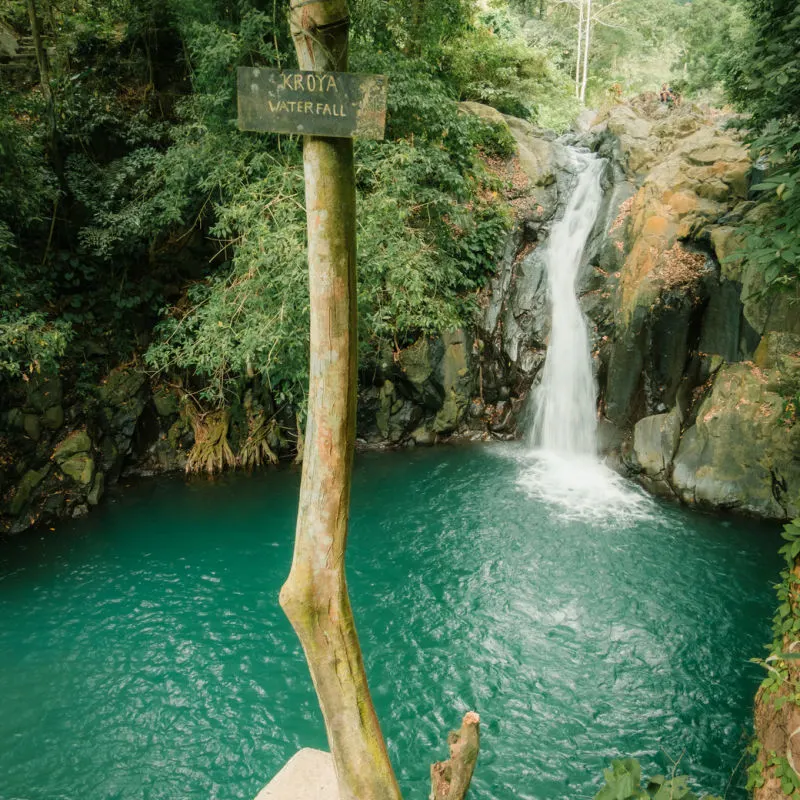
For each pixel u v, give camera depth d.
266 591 7.65
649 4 28.83
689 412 10.12
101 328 10.54
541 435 11.94
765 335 9.24
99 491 9.77
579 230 12.71
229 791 5.07
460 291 12.32
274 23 8.69
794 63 5.71
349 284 2.72
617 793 3.46
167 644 6.73
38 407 9.41
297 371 9.20
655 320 10.29
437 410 12.11
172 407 10.91
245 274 8.88
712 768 5.20
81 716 5.80
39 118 10.34
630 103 15.02
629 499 9.83
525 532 8.88
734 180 10.55
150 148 10.58
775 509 9.01
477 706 5.90
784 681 4.36
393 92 10.39
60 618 7.15
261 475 10.86
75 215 10.33
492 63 16.27
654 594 7.47
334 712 3.01
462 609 7.29
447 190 11.84
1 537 8.80
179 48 12.14
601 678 6.22
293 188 8.62
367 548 8.54
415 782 5.10
